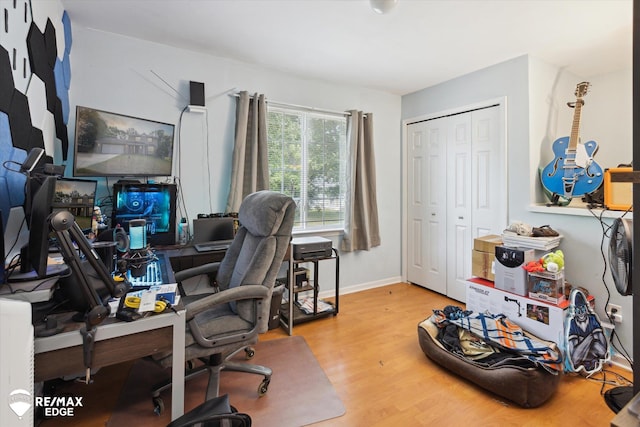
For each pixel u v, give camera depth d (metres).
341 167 3.47
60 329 1.02
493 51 2.57
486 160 2.94
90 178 2.25
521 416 1.60
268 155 2.99
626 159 2.92
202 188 2.70
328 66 2.90
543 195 2.69
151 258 1.85
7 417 0.79
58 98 1.92
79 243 1.08
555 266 1.96
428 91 3.49
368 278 3.65
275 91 3.00
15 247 1.35
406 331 2.57
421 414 1.62
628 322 2.05
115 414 1.59
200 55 2.65
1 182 1.22
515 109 2.69
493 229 2.89
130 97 2.39
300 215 3.23
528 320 2.07
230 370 1.77
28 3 1.46
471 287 2.41
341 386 1.84
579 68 2.88
